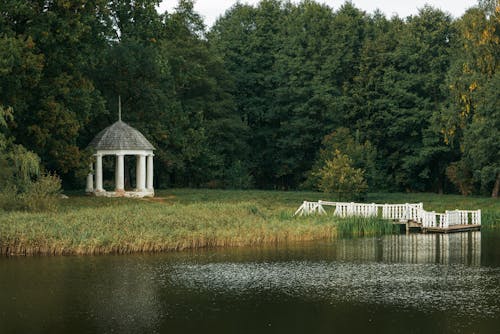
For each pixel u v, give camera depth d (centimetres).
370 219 4444
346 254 3416
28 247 3259
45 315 2191
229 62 8675
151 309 2266
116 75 6128
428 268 3027
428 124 7538
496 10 5031
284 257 3294
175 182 7988
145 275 2800
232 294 2478
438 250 3594
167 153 6894
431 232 4519
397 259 3272
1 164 4166
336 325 2091
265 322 2117
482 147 5975
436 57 7562
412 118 7406
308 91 8244
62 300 2373
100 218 3778
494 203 6072
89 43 5156
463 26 5294
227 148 8106
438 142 7469
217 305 2319
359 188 5716
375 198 6450
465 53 5991
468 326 2070
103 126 6250
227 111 8100
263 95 8831
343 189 5662
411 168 7706
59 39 4678
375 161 7194
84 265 3002
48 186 4256
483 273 2905
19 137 4797
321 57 8344
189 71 7300
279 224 4084
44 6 4819
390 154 8006
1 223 3419
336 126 8062
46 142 4884
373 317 2172
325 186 5722
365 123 7744
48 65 4828
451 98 6344
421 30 7819
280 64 8375
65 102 4953
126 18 6066
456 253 3488
